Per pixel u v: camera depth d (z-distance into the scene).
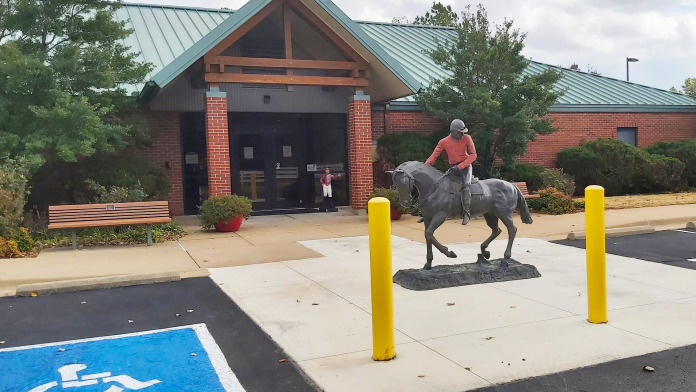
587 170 19.86
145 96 14.80
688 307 6.57
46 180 14.23
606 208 16.05
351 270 8.98
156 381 4.77
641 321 6.05
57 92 11.78
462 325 6.02
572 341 5.46
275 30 16.72
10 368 5.09
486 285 7.76
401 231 13.16
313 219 15.70
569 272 8.52
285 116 18.28
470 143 7.81
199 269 9.07
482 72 16.98
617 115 22.61
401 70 15.33
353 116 15.98
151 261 9.71
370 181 16.23
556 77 17.16
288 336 5.83
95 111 12.98
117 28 13.73
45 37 13.44
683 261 9.34
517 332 5.77
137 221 11.30
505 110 16.88
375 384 4.56
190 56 13.41
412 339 5.62
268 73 17.08
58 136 11.84
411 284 7.66
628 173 19.92
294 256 10.20
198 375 4.88
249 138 17.94
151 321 6.47
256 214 17.28
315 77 15.16
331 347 5.47
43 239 11.58
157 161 16.44
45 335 6.03
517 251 10.41
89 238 11.65
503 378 4.62
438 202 7.79
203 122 17.09
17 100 12.16
